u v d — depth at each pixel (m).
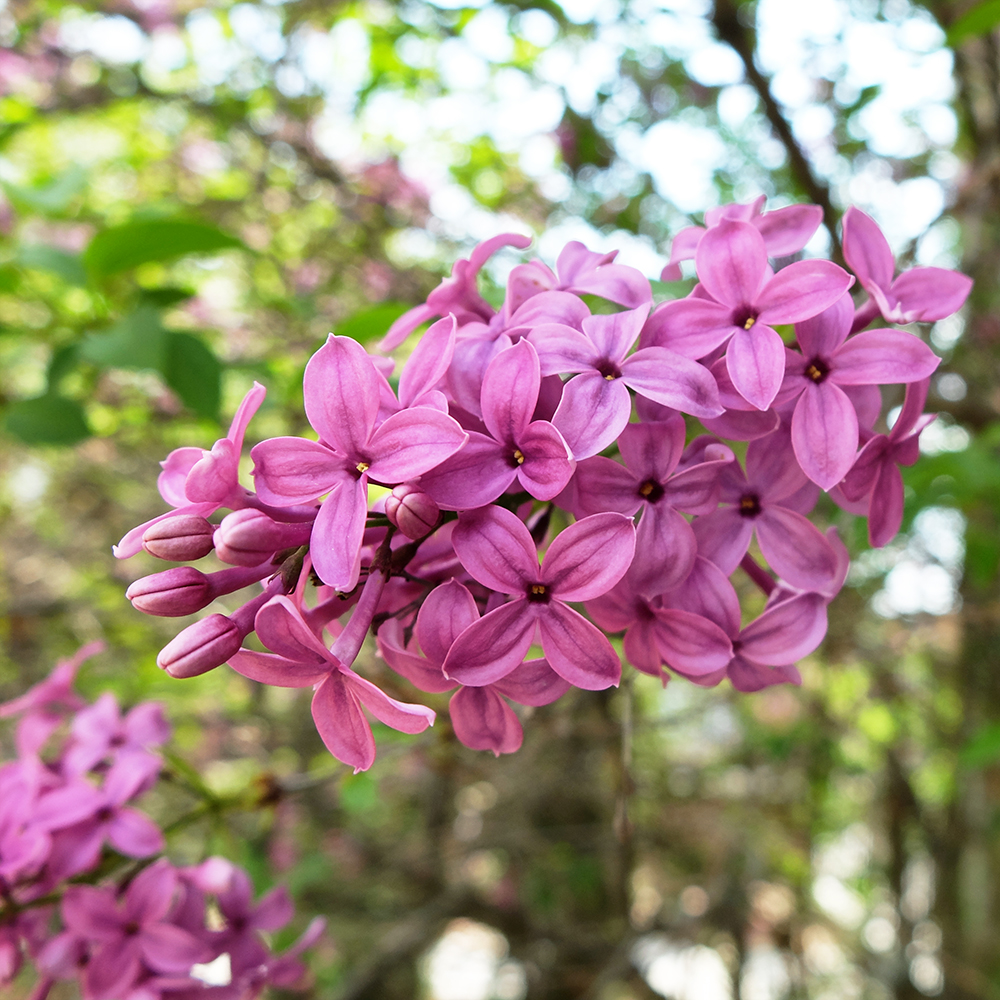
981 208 4.27
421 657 1.35
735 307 1.39
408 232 5.83
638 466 1.36
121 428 5.10
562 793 6.05
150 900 2.05
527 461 1.25
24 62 5.67
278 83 5.32
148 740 2.39
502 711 1.39
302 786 2.64
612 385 1.29
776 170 5.77
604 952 6.93
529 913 6.96
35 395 3.06
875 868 9.06
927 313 1.52
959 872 7.98
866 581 4.71
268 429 4.82
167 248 2.85
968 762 3.68
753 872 6.61
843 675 6.69
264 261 5.38
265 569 1.32
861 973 7.91
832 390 1.39
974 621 5.09
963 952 7.72
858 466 1.42
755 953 8.20
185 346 2.84
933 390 4.14
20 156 5.92
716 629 1.38
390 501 1.22
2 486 7.53
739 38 3.36
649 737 6.65
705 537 1.46
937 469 3.20
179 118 5.95
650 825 6.78
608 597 1.40
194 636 1.22
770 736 7.35
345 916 6.76
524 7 4.45
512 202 6.29
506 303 1.51
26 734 2.38
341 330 2.49
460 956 10.52
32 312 4.04
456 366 1.38
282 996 5.64
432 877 6.66
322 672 1.23
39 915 2.10
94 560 6.65
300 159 5.23
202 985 2.07
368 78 5.56
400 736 2.93
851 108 5.06
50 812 2.12
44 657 5.87
